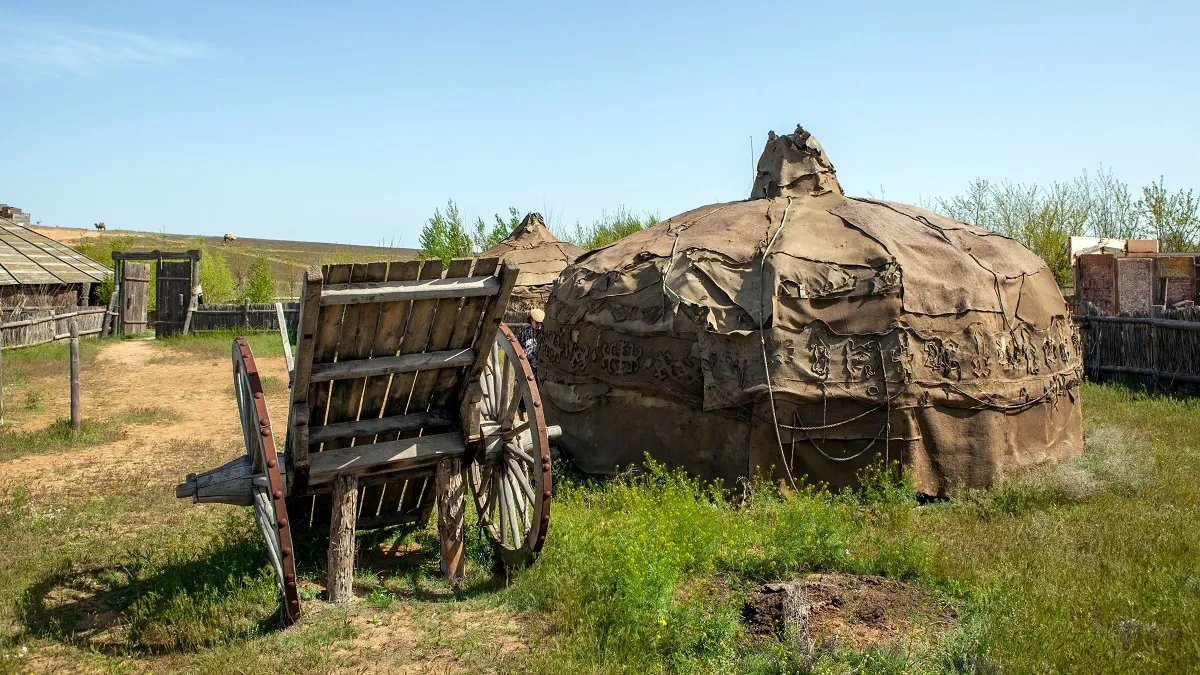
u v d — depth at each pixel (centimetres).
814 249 841
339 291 466
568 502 748
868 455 787
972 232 932
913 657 445
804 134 1003
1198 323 1325
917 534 627
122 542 679
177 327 2752
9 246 2703
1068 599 519
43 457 1000
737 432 806
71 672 456
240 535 658
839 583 544
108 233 9419
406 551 670
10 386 1564
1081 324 1580
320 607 528
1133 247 1962
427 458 573
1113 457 870
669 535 589
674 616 478
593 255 1022
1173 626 481
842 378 786
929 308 811
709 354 809
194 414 1330
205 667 445
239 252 8150
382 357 524
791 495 738
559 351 972
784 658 431
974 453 803
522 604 533
